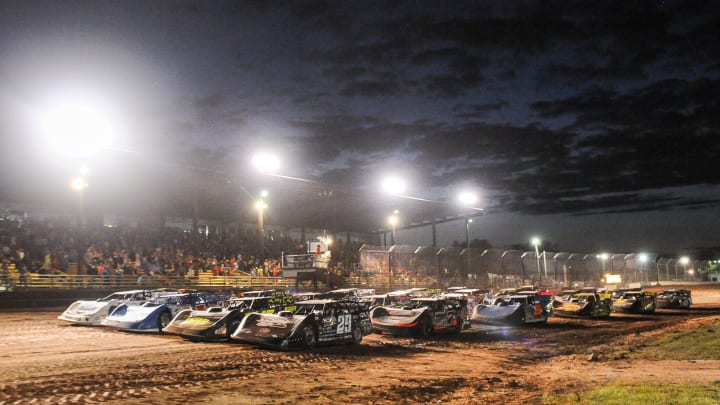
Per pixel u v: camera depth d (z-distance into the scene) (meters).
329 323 17.53
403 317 21.31
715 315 35.50
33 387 10.80
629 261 69.88
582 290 35.31
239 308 19.03
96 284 32.59
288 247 52.22
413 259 44.28
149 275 35.50
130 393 10.57
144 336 19.03
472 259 49.75
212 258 42.03
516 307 26.89
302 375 13.06
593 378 13.72
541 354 18.78
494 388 12.52
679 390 10.98
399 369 14.62
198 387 11.36
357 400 10.84
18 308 28.08
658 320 31.77
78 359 14.18
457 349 18.98
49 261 32.38
